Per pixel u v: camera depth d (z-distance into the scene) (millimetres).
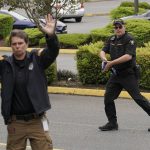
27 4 26297
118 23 13922
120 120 16016
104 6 63125
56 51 9125
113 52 14109
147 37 28781
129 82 14148
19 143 9359
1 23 35531
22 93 9180
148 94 19266
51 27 9031
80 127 15227
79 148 13156
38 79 9203
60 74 21938
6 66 9250
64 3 25156
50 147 9719
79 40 31672
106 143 13594
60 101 19031
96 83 20750
